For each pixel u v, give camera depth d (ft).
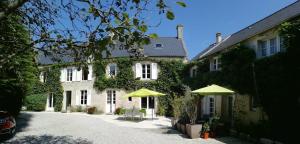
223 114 60.64
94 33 10.85
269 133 37.63
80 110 100.01
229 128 46.60
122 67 93.35
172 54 91.71
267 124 40.34
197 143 37.99
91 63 12.94
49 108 107.45
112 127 55.93
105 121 67.82
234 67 54.24
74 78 102.94
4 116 40.16
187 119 49.03
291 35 38.01
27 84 58.34
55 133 46.50
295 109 38.11
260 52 50.62
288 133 36.04
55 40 12.12
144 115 79.10
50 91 107.24
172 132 49.21
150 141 39.55
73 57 13.10
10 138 40.22
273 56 42.91
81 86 100.94
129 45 10.39
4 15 9.20
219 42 92.79
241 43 55.11
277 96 41.14
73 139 40.68
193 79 77.61
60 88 105.70
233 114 53.93
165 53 92.84
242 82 51.19
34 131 48.37
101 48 10.02
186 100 46.42
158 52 93.71
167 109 88.43
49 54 13.06
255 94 47.24
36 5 14.53
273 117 41.96
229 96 60.54
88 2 10.44
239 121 50.72
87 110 96.58
